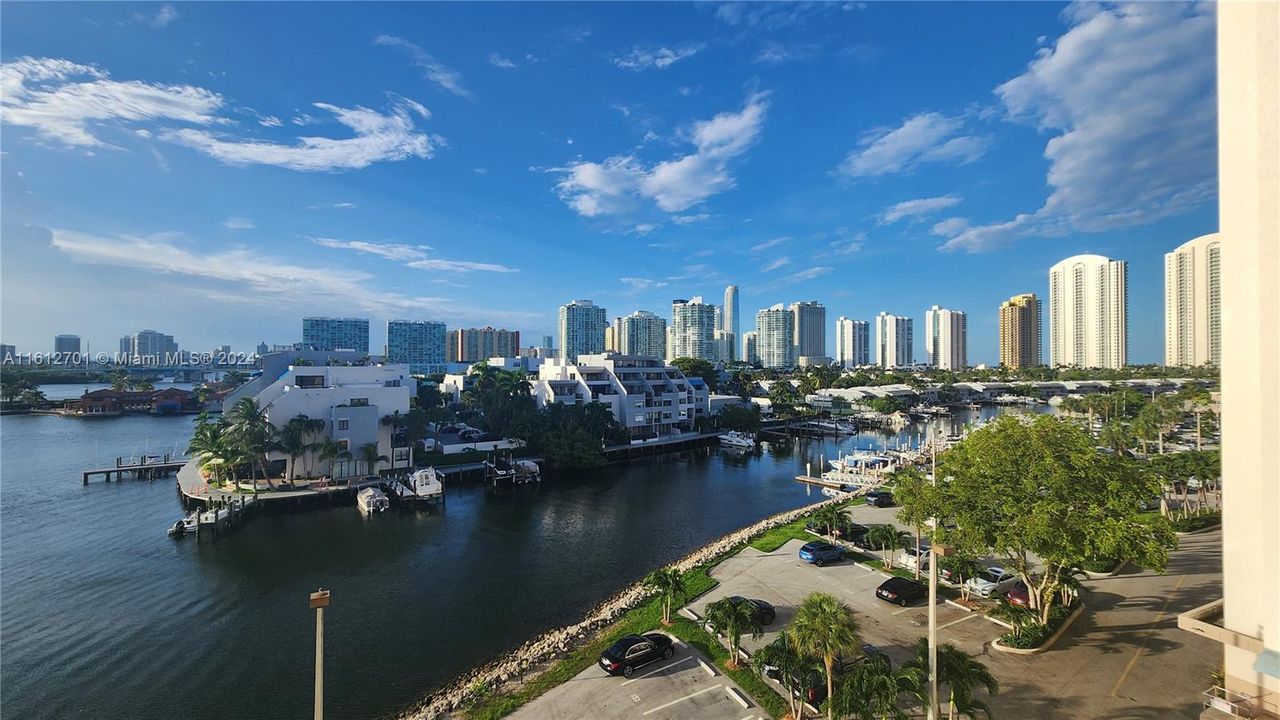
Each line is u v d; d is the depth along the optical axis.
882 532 40.31
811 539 46.66
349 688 29.47
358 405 76.69
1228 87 14.74
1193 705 21.86
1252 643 13.93
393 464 78.12
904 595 32.81
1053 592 27.81
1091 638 27.41
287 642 34.31
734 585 36.91
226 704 28.36
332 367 84.75
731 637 26.28
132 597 40.78
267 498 64.31
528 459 89.94
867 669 19.88
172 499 68.56
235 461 65.88
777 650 22.38
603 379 114.56
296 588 42.31
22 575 44.91
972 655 26.28
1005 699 22.59
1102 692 22.89
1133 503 24.91
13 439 115.75
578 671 26.80
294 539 53.91
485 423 101.75
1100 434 81.50
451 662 31.84
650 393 112.88
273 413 71.25
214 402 170.12
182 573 45.34
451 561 47.84
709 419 125.19
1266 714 14.12
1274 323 13.89
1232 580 14.59
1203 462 50.00
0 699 28.86
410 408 90.56
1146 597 31.89
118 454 98.19
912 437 123.44
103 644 34.22
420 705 27.91
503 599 40.19
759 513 63.25
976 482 27.48
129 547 51.53
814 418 144.88
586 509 65.06
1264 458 14.02
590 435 91.81
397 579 43.94
